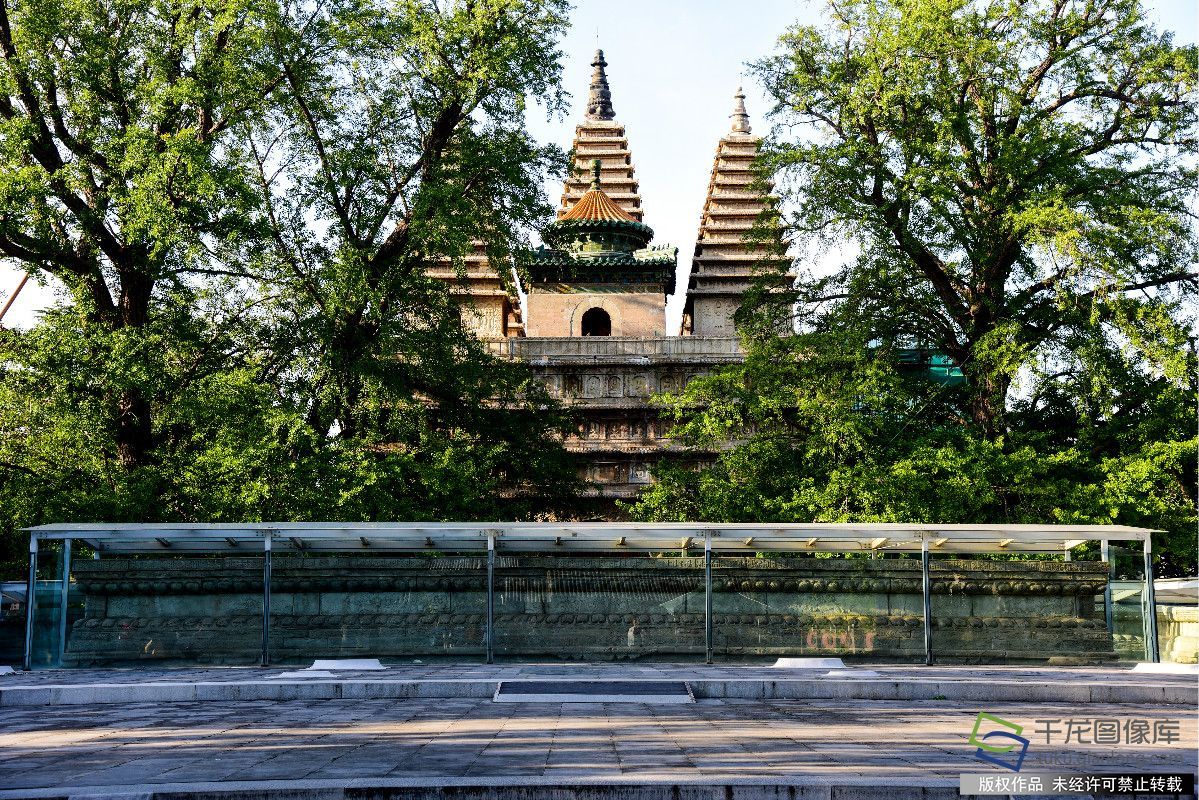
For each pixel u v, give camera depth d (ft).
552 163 115.44
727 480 109.91
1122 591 74.43
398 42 109.29
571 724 41.32
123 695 51.55
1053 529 70.85
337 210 108.37
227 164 101.24
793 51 114.32
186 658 71.61
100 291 103.71
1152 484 95.30
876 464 101.65
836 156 107.24
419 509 103.71
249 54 102.27
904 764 31.68
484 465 109.81
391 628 73.05
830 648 73.20
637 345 162.09
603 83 251.19
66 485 98.07
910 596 74.69
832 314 114.32
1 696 50.57
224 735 38.99
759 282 119.85
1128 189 107.14
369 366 106.42
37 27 94.94
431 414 123.03
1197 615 71.31
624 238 186.19
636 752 34.12
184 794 28.09
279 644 72.59
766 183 116.26
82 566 72.23
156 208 91.56
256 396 96.58
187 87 94.84
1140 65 109.70
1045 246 96.58
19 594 114.01
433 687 52.65
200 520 95.71
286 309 108.37
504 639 73.26
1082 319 102.27
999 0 110.42
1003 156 102.83
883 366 107.65
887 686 52.06
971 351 108.37
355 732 39.40
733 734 38.27
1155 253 101.55
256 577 73.36
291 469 94.79
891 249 108.88
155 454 98.78
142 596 72.74
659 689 51.88
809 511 98.73
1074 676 59.21
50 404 96.07
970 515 98.12
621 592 74.28
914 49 106.01
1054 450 106.01
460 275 115.85
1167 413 101.04
